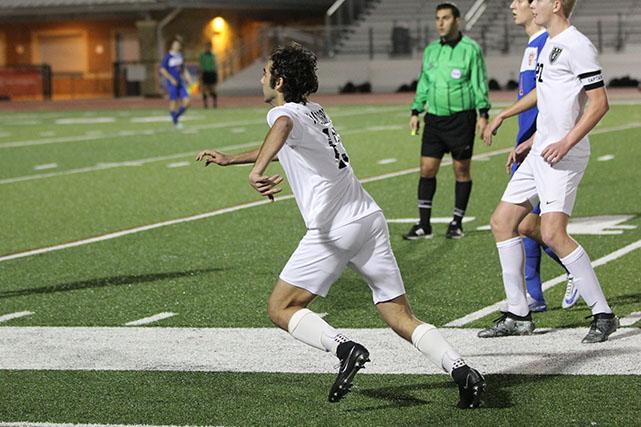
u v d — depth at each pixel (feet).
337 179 44.88
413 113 86.48
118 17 351.05
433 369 51.44
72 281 73.77
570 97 53.83
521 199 55.98
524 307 56.70
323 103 270.46
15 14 363.15
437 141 85.40
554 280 70.08
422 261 77.51
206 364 53.36
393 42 324.19
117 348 56.70
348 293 67.82
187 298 67.82
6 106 307.99
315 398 47.75
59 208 107.76
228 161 45.14
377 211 45.68
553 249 55.21
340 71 327.47
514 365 51.67
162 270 76.59
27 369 53.16
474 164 133.28
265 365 52.95
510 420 44.24
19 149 168.76
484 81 84.33
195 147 166.20
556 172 54.29
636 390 47.44
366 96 303.07
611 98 250.78
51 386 50.39
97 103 318.45
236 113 249.14
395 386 49.08
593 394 47.09
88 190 120.37
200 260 79.87
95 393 49.21
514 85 301.63
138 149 165.27
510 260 56.29
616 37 308.19
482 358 53.01
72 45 375.86
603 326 54.90
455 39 84.84
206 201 110.01
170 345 57.06
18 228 96.43
